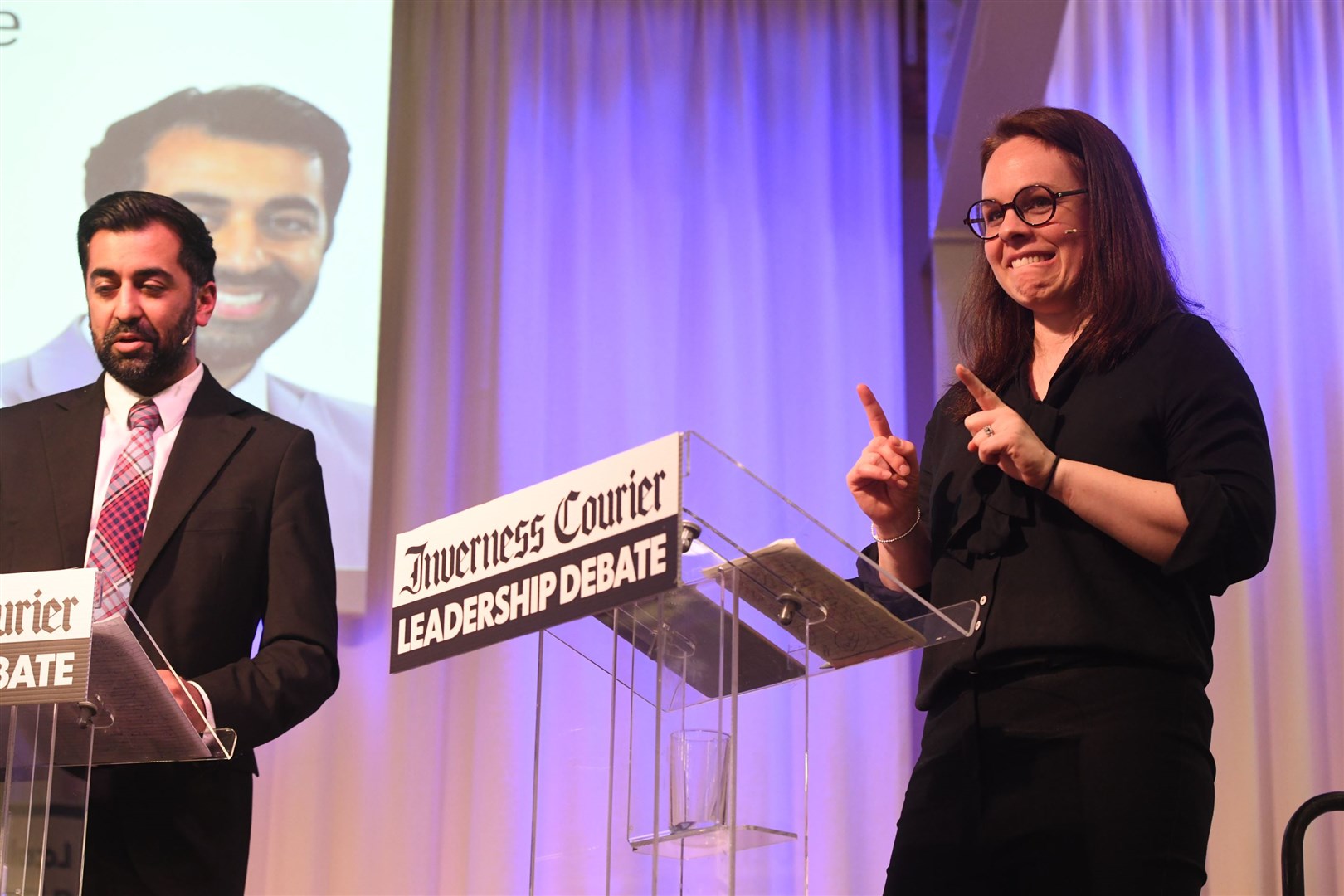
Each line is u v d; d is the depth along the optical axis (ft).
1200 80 17.28
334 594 9.79
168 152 16.60
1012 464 7.23
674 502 5.67
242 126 16.72
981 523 7.55
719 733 6.16
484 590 6.40
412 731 15.33
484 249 16.80
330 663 9.42
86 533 9.45
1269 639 15.49
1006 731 7.13
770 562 6.10
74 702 6.77
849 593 6.24
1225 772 14.99
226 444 9.88
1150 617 7.02
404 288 16.71
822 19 17.63
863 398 8.13
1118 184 7.88
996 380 8.16
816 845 15.05
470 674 15.51
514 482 15.97
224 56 16.94
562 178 17.07
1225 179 16.87
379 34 17.19
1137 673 6.97
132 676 7.13
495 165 17.11
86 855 8.46
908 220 17.66
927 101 17.74
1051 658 7.09
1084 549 7.20
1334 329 16.31
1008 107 14.98
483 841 14.87
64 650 6.79
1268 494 7.12
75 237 16.34
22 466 9.75
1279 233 16.60
